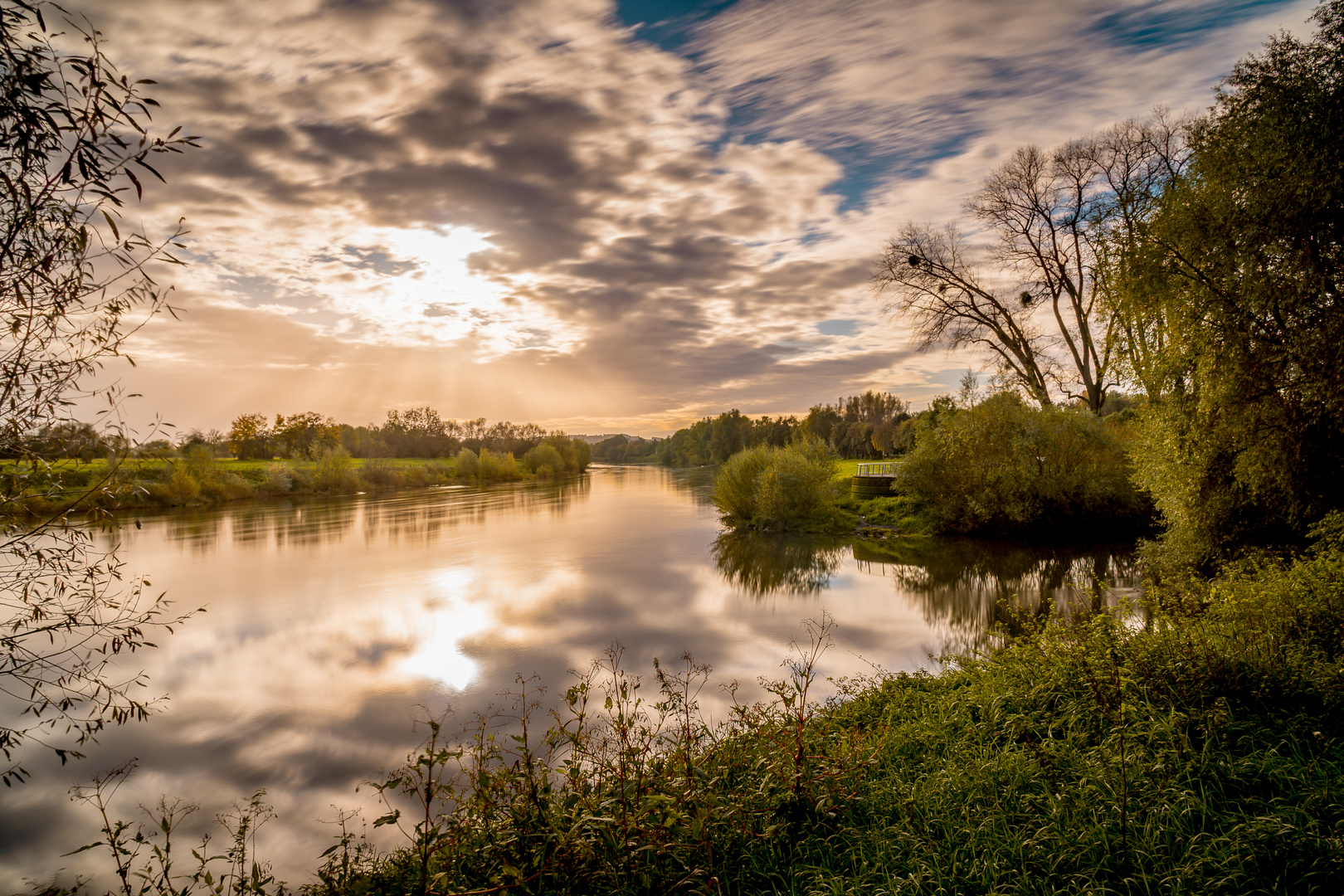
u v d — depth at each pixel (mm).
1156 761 4504
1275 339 11594
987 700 6344
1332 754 4445
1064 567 19531
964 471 26203
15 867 6277
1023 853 3928
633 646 12422
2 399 3600
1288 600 6941
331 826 6883
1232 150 11977
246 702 10430
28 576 4090
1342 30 10711
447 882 3723
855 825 4508
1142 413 15094
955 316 31688
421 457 91938
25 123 3285
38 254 3600
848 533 27578
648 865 3922
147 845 6598
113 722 9711
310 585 18672
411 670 11688
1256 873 3549
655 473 102125
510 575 19891
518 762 4492
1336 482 11484
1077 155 28078
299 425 67812
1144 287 13078
